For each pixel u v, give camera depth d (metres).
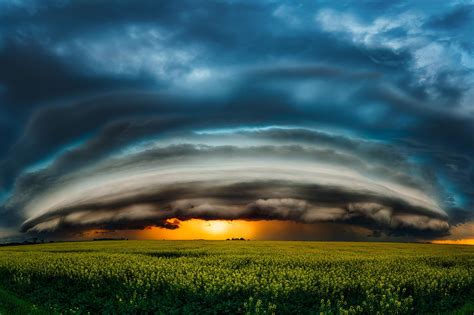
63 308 20.08
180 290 20.38
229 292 19.72
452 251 51.81
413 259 36.97
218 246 59.00
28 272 28.75
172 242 78.31
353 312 16.58
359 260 34.78
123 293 20.88
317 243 71.69
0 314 18.38
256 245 62.47
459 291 22.03
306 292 19.88
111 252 47.69
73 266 30.03
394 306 17.75
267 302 18.11
